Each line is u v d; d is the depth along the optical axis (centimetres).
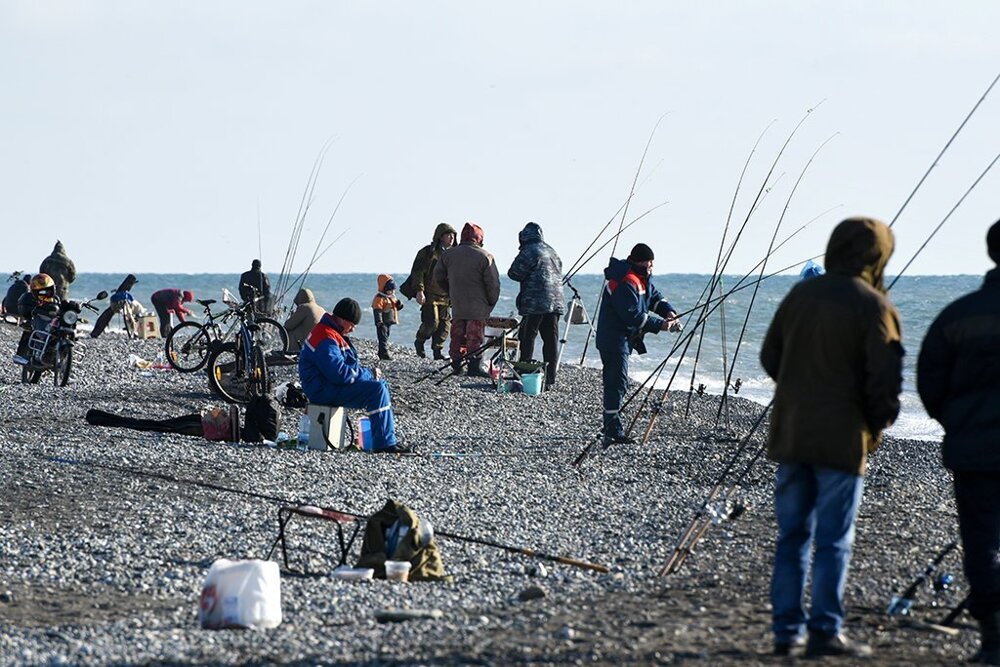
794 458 1402
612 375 3684
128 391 4631
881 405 1369
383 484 2880
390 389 4769
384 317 6216
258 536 2292
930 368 1492
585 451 3353
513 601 1850
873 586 1902
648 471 3250
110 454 3123
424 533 2034
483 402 4656
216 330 5453
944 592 1870
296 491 2748
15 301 7144
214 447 3338
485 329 5400
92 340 6775
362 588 1917
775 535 2395
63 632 1589
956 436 1476
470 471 3128
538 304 5106
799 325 1422
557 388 5212
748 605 1756
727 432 4069
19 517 2391
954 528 2491
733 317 14262
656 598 1833
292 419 4041
